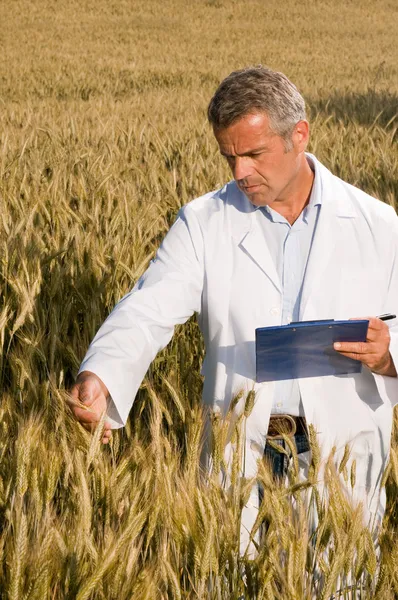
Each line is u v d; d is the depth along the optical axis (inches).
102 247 167.6
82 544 75.5
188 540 77.8
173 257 93.4
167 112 562.6
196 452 84.7
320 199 89.4
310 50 1222.9
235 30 1405.0
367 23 1513.3
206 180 259.9
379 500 92.1
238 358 92.9
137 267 153.1
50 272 159.3
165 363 135.3
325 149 353.1
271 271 91.0
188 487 81.5
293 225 90.7
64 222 190.9
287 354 83.6
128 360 87.0
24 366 112.9
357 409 92.4
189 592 76.9
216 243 92.3
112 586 74.5
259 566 76.3
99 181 247.3
